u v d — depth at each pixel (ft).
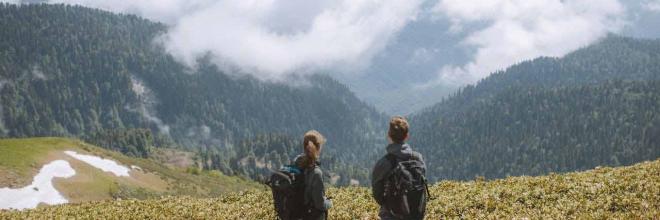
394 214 32.65
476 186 67.51
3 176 430.61
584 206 51.11
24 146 501.56
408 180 32.19
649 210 47.01
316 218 34.12
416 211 32.89
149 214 63.00
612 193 55.06
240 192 77.46
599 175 65.46
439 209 56.03
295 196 33.55
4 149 478.59
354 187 75.72
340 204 62.80
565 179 63.98
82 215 64.18
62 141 568.41
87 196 477.36
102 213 65.21
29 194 427.33
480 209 55.11
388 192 32.50
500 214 51.34
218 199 74.79
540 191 58.29
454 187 69.51
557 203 53.98
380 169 32.94
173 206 68.08
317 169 33.78
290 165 34.37
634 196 51.93
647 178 59.00
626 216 45.32
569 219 47.47
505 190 60.59
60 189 458.50
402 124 33.40
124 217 61.62
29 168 463.42
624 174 64.28
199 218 59.77
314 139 33.96
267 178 34.76
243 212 62.44
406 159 33.06
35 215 64.49
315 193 33.45
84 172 514.68
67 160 517.96
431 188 70.79
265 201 68.08
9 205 403.34
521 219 47.39
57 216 63.10
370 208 58.80
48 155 510.58
